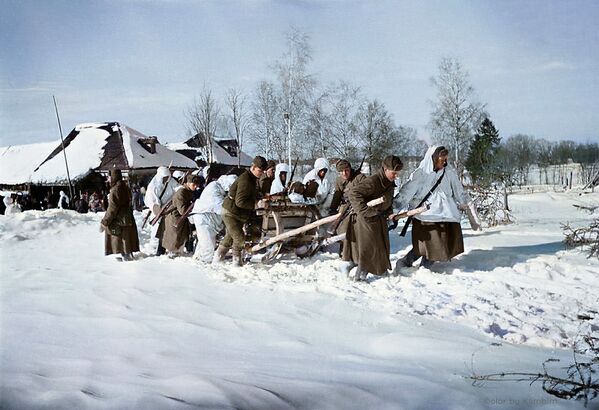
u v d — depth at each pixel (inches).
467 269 330.6
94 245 533.0
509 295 267.1
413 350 183.0
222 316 224.1
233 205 351.3
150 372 152.2
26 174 1690.5
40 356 166.7
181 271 339.3
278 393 134.9
